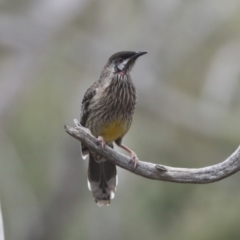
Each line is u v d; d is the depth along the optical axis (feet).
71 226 55.88
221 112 55.98
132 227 48.49
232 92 56.65
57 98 58.03
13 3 59.57
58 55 59.82
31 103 57.36
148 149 54.08
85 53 60.29
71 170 56.80
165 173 26.08
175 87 58.75
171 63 59.88
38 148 55.06
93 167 31.89
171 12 60.70
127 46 60.64
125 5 61.41
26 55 58.85
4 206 52.34
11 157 53.93
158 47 60.39
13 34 58.44
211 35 59.98
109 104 30.40
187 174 25.91
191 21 60.44
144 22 61.05
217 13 60.03
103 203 31.81
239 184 47.29
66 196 56.59
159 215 47.50
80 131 26.09
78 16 60.34
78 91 58.90
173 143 54.80
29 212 53.57
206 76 58.70
